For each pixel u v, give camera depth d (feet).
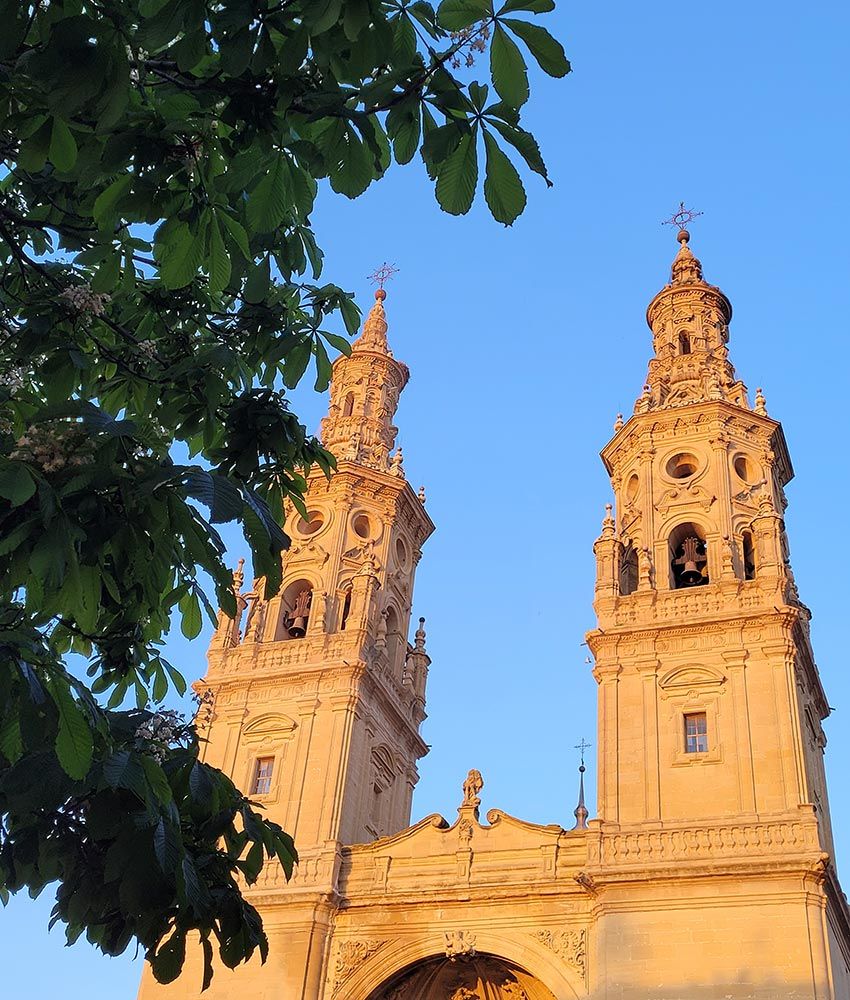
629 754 136.98
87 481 27.91
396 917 137.49
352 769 151.74
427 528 192.85
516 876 135.95
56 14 27.55
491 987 136.87
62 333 37.58
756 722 134.62
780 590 144.77
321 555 174.70
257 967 135.74
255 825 36.47
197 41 27.40
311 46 28.78
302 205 31.40
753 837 125.90
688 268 202.80
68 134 28.40
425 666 181.57
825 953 115.96
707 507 158.51
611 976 121.29
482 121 27.30
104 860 32.94
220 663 165.07
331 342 43.39
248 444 40.73
